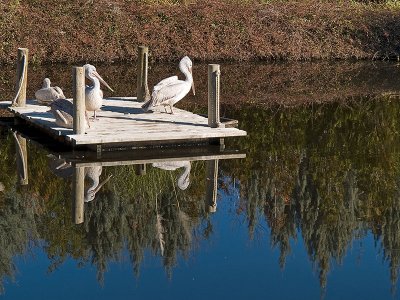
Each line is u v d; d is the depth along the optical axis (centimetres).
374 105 1697
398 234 886
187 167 1079
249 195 1005
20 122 1284
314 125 1483
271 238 862
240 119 1502
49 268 755
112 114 1221
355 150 1299
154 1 2373
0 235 837
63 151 1102
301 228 901
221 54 2327
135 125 1136
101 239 831
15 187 994
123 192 975
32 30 2152
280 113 1582
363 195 1041
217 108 1143
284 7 2511
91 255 790
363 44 2502
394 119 1558
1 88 1725
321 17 2517
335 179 1109
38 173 1034
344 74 2164
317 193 1030
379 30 2533
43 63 2134
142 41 2252
